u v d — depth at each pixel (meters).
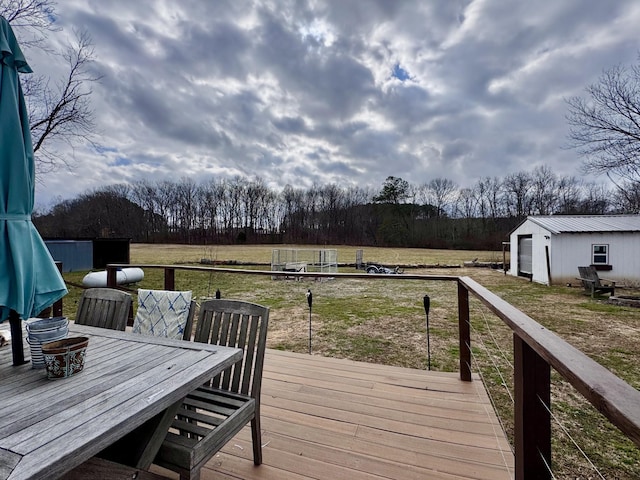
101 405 0.90
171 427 1.29
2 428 0.79
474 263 15.90
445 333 4.72
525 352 0.92
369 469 1.50
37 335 1.16
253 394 1.47
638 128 9.55
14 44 1.25
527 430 0.91
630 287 9.09
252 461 1.56
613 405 0.50
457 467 1.51
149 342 1.45
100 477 0.95
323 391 2.28
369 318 5.73
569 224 10.02
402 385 2.37
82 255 13.17
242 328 1.57
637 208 13.02
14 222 1.17
